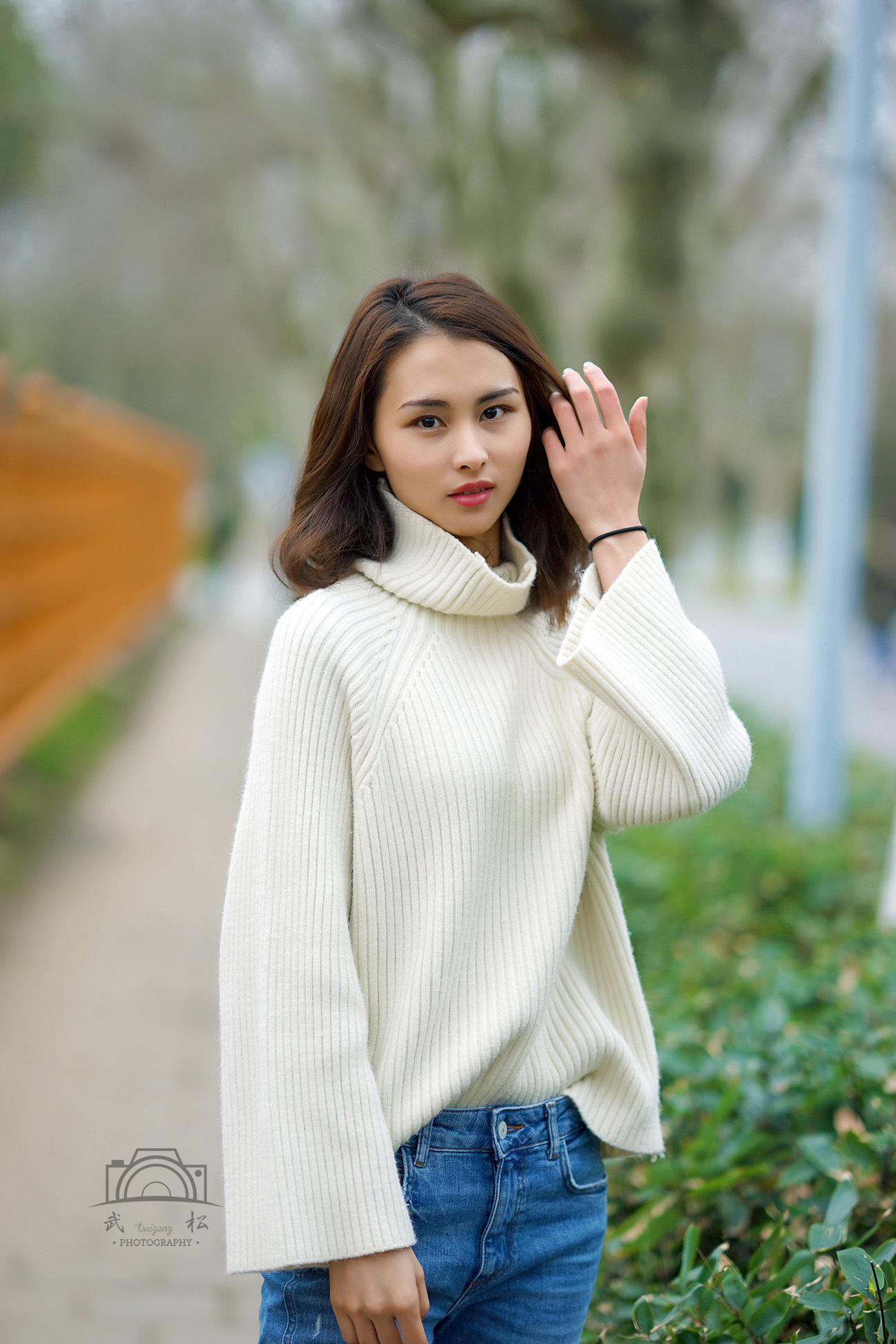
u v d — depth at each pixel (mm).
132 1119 3686
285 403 27500
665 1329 1973
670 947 4609
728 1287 1977
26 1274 2887
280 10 11641
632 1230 2459
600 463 1641
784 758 8461
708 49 8266
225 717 11500
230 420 29938
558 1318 1627
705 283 10953
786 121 10086
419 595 1593
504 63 10102
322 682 1513
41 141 12516
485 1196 1539
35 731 8094
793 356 25344
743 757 1617
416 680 1571
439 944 1516
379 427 1598
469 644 1639
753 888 5246
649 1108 1688
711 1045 2980
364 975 1535
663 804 1587
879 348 23922
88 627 11250
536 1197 1572
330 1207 1395
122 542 14172
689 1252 2172
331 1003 1439
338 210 14914
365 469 1643
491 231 10336
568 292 12383
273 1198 1399
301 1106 1414
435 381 1554
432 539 1594
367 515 1625
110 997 4652
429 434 1574
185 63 13383
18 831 6949
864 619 15180
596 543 1639
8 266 15945
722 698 1599
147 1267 2938
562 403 1641
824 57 9625
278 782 1493
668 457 9258
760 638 20359
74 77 13047
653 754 1581
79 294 18172
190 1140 3564
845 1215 2078
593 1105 1663
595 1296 2318
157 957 5098
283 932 1453
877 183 6660
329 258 15875
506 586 1607
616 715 1617
